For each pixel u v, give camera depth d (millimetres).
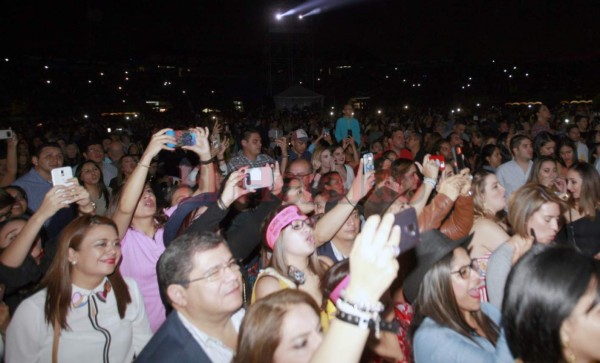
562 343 1517
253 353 1751
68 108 33438
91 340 2658
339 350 1275
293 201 3506
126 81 39719
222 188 3141
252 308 1841
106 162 8609
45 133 15773
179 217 3422
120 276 2867
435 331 2135
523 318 1564
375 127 15906
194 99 44000
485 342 2201
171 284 2164
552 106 28875
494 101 36656
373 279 1295
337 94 43812
